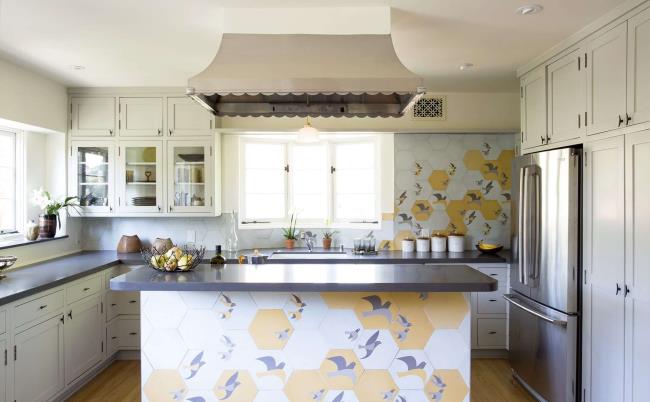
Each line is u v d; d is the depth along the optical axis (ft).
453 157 14.10
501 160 14.10
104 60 10.48
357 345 7.28
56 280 9.30
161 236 14.24
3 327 7.75
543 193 9.49
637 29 7.19
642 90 7.09
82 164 13.25
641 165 7.13
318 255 13.03
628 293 7.43
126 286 6.65
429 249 13.71
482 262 12.39
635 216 7.27
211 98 9.25
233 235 13.79
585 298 8.58
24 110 11.10
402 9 7.76
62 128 12.80
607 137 7.95
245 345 7.29
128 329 12.39
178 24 8.31
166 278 6.97
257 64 7.52
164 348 7.32
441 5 7.58
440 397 7.28
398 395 7.26
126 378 11.14
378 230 14.19
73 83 12.66
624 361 7.54
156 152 13.21
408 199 14.14
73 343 10.13
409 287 6.57
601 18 8.02
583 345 8.64
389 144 14.15
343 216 14.87
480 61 10.73
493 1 7.41
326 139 14.85
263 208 14.75
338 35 7.77
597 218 8.24
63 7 7.54
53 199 13.01
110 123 13.15
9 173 11.97
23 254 11.29
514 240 11.00
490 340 12.56
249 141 14.47
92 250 14.12
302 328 7.28
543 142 10.19
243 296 7.29
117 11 7.72
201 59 10.41
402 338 7.28
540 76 10.32
